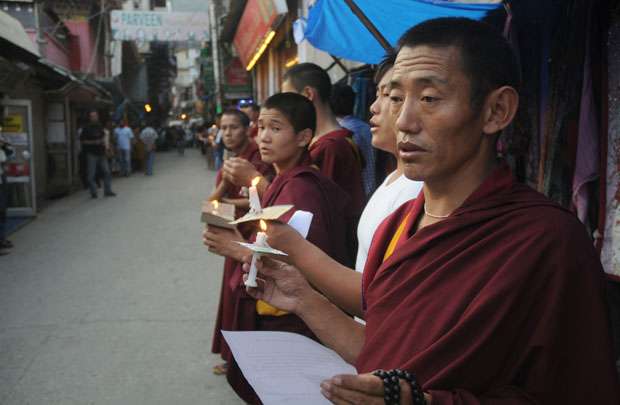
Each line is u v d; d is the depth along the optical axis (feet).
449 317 2.89
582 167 7.70
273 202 7.39
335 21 12.51
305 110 7.93
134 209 35.09
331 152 9.34
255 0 36.40
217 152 58.59
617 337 7.55
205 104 115.75
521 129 9.01
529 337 2.81
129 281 18.60
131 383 11.35
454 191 3.38
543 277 2.81
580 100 7.89
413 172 3.28
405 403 2.69
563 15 7.98
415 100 3.22
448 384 2.81
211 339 13.62
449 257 3.05
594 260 2.89
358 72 17.74
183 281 18.58
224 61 63.67
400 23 9.78
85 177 44.73
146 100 109.50
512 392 2.82
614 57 7.24
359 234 6.56
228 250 5.23
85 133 40.55
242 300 7.80
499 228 2.98
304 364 3.87
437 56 3.13
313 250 4.82
